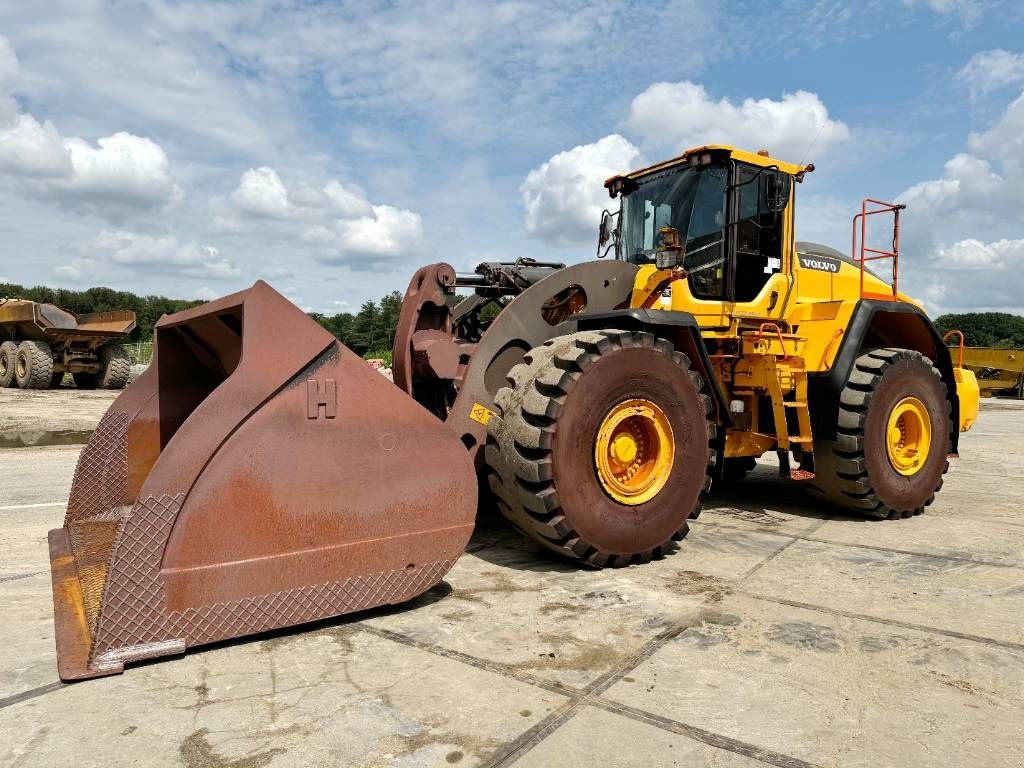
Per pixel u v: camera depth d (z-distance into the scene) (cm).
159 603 238
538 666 240
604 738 195
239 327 306
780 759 187
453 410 384
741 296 485
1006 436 1098
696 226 478
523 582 335
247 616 253
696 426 390
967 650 261
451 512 298
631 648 257
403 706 211
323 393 269
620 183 529
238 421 252
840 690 227
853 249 539
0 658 241
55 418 1127
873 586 338
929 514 522
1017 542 430
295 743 190
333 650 251
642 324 391
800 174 519
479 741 192
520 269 475
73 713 204
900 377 506
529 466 336
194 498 244
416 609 295
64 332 1720
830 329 511
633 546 363
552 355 357
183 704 210
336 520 270
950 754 191
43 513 472
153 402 371
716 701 218
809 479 488
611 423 357
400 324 409
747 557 388
